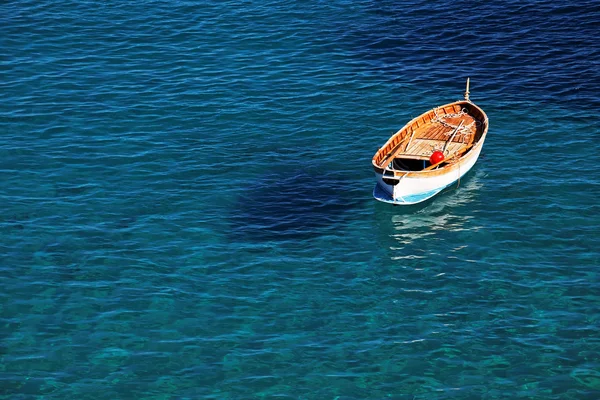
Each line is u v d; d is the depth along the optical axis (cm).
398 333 5269
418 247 6044
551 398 4797
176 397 4809
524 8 9206
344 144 7200
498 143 7162
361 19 9094
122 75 8119
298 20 9062
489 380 4919
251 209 6438
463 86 7962
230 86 7962
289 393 4834
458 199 6531
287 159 7012
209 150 7106
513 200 6488
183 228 6206
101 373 4959
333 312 5444
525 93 7825
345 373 4972
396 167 6662
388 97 7812
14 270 5750
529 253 5950
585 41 8594
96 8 9250
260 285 5659
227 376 4941
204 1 9388
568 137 7212
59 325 5300
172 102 7719
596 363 5019
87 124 7406
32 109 7581
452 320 5369
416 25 8975
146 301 5503
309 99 7781
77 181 6694
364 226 6266
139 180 6725
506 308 5453
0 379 4909
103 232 6144
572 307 5447
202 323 5334
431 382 4912
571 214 6316
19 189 6581
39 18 9006
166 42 8662
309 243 6081
